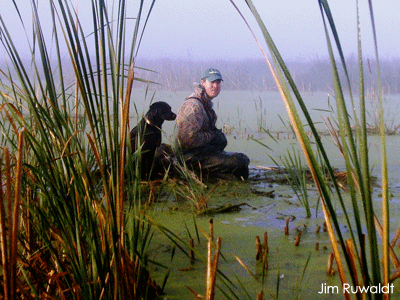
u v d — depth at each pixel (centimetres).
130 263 201
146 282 236
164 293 247
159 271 274
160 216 376
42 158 187
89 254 202
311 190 469
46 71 180
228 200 432
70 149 201
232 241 324
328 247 312
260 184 498
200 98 527
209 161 514
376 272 139
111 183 181
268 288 254
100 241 195
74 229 189
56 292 217
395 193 451
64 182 201
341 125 137
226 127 897
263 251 299
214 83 530
